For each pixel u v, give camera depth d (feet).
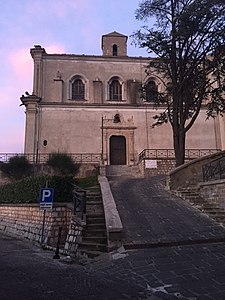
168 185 58.85
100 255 31.68
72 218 40.06
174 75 70.90
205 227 38.14
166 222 39.47
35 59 122.11
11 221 61.98
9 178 92.99
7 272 27.12
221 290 21.20
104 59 126.52
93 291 21.59
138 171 100.83
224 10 61.98
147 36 69.31
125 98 122.83
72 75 122.93
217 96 72.49
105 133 114.62
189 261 27.68
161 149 115.24
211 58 77.00
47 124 113.09
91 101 120.67
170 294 20.76
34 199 53.52
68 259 33.32
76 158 110.83
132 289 21.94
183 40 67.51
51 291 21.63
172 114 77.87
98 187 58.18
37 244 45.91
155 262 27.66
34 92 118.21
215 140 117.29
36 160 108.17
